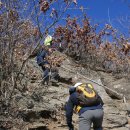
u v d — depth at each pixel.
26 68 6.00
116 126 5.41
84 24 8.56
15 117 4.90
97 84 6.93
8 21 5.00
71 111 4.21
